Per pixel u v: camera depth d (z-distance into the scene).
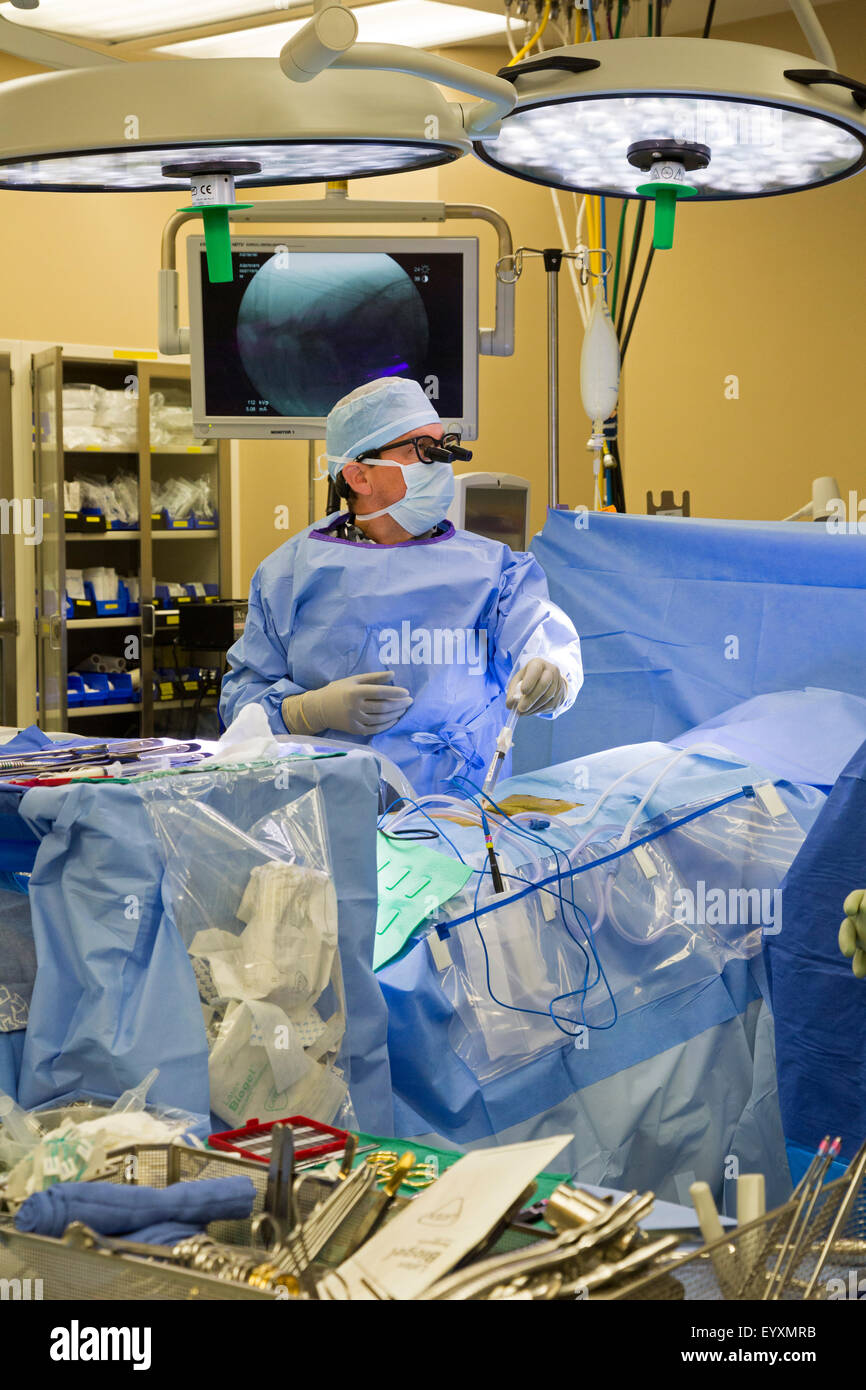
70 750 1.52
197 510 5.12
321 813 1.38
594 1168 1.78
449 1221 0.83
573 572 2.73
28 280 4.83
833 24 4.17
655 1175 1.85
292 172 1.66
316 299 3.00
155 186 1.71
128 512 4.91
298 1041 1.27
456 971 1.70
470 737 2.45
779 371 4.40
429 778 2.38
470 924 1.72
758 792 2.08
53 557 4.57
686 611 2.59
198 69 1.39
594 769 2.20
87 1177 0.98
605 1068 1.82
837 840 1.81
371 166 1.64
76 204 4.93
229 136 1.38
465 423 3.03
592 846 1.91
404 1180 1.01
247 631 2.54
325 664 2.40
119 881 1.22
